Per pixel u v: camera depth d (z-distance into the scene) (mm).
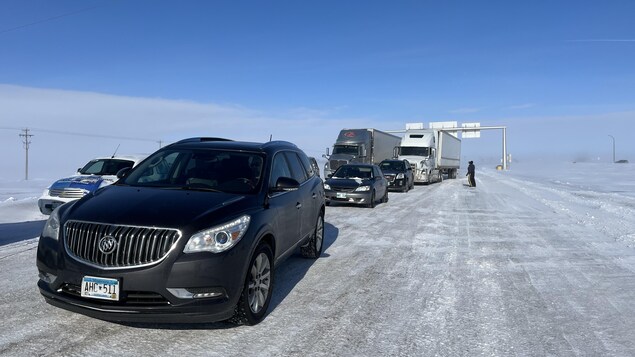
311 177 6688
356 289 5277
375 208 13977
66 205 4117
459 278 5836
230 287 3668
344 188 13734
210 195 4262
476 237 8805
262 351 3543
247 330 3963
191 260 3492
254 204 4332
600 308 4715
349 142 28031
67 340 3623
